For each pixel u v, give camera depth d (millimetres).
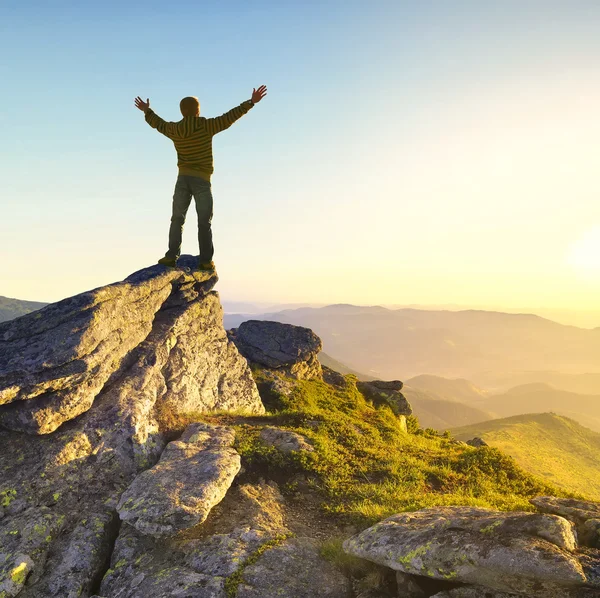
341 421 18094
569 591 6164
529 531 7004
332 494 12180
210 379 19141
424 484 13742
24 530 9891
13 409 12078
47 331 12828
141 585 8875
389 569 8508
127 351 15148
